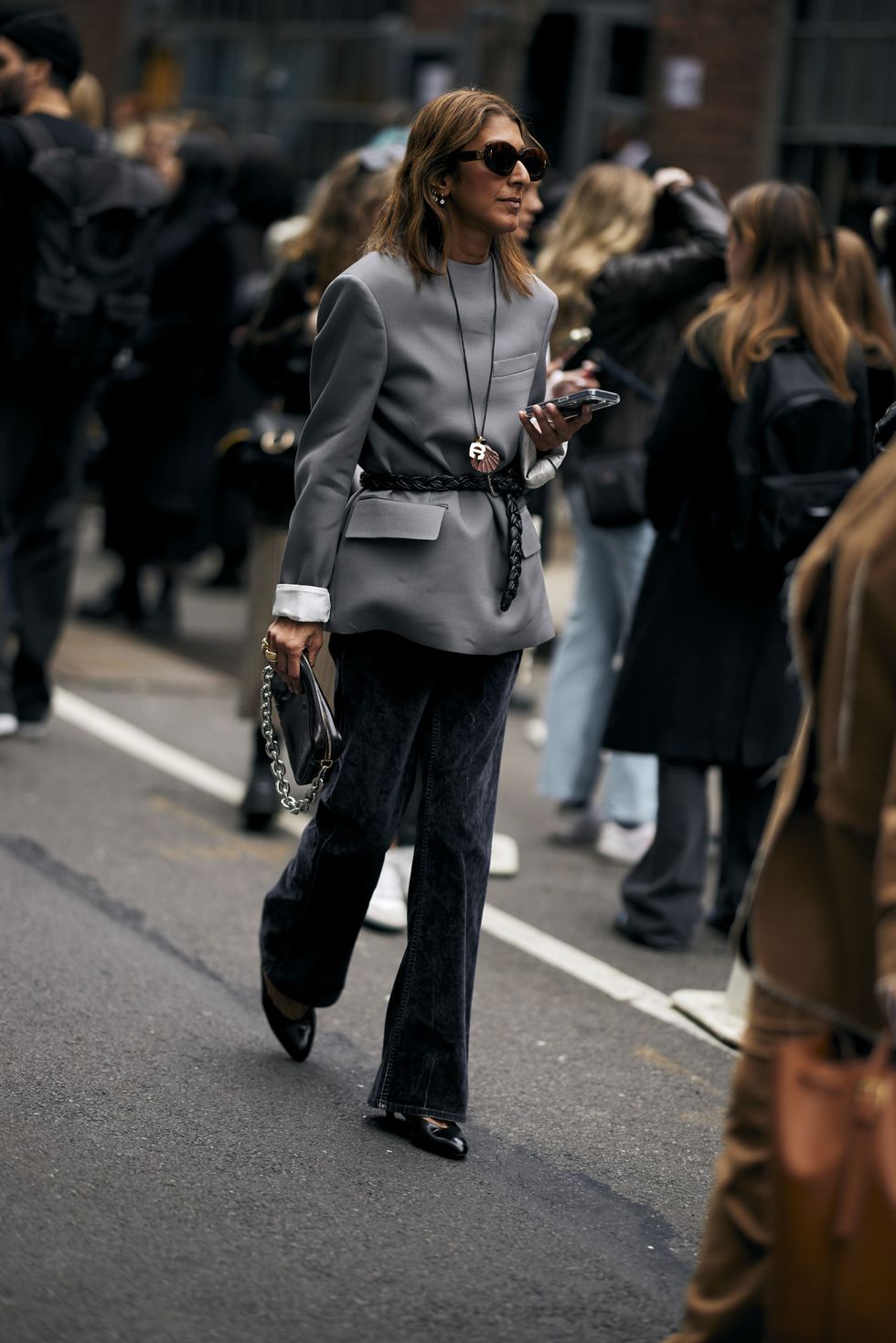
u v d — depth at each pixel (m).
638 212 9.15
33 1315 4.55
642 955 8.23
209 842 9.23
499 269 5.75
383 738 5.77
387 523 5.63
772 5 19.78
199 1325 4.61
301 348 8.70
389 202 5.67
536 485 5.86
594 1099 6.52
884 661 3.84
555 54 22.39
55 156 9.50
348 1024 6.97
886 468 3.96
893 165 19.22
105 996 6.92
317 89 25.02
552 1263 5.18
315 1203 5.40
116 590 14.58
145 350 13.69
